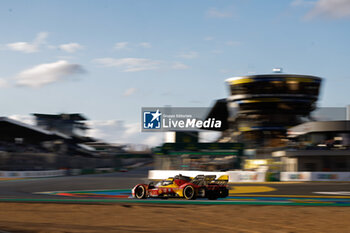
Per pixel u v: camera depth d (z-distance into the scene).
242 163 52.16
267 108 77.81
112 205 17.67
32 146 92.50
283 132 75.50
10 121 83.44
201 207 16.95
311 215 14.54
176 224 12.51
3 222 12.83
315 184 36.44
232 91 81.31
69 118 138.62
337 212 15.36
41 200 20.00
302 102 77.25
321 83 78.69
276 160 51.31
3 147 81.56
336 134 52.53
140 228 11.69
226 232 11.16
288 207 16.97
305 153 48.34
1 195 24.06
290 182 40.44
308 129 53.12
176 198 21.41
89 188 31.42
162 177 49.69
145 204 18.11
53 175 67.38
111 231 11.09
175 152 52.47
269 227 12.01
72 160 92.69
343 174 41.16
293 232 11.21
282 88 76.75
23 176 58.44
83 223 12.67
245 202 19.06
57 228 11.54
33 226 11.92
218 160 53.03
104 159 123.69
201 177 20.53
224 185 21.27
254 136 76.19
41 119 137.88
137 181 43.75
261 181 41.50
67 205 17.67
